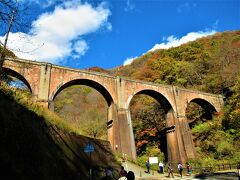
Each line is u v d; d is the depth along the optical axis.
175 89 41.34
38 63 29.95
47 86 29.42
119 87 35.38
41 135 12.31
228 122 41.47
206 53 71.12
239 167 15.41
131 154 31.69
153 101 54.69
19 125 10.47
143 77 74.44
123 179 7.43
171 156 37.84
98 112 70.44
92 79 33.62
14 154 9.03
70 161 14.14
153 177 24.62
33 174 9.44
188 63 68.81
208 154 38.81
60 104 74.50
